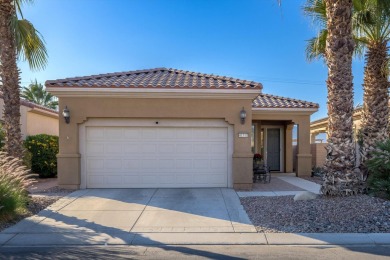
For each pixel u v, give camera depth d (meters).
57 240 7.32
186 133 13.49
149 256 6.37
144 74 16.02
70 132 13.10
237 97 13.17
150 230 7.97
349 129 9.79
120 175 13.38
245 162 13.23
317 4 11.46
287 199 10.53
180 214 9.33
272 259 6.16
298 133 18.23
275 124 20.23
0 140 13.66
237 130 13.23
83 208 10.02
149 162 13.42
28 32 11.29
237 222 8.54
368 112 11.67
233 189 13.05
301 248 6.78
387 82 11.66
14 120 10.88
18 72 11.01
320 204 9.17
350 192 9.67
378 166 10.00
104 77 14.77
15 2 11.19
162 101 13.21
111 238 7.43
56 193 12.24
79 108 13.11
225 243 7.11
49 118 22.33
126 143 13.42
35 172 17.45
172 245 7.04
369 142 11.39
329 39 9.94
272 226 8.16
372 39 11.79
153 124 13.38
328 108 10.02
